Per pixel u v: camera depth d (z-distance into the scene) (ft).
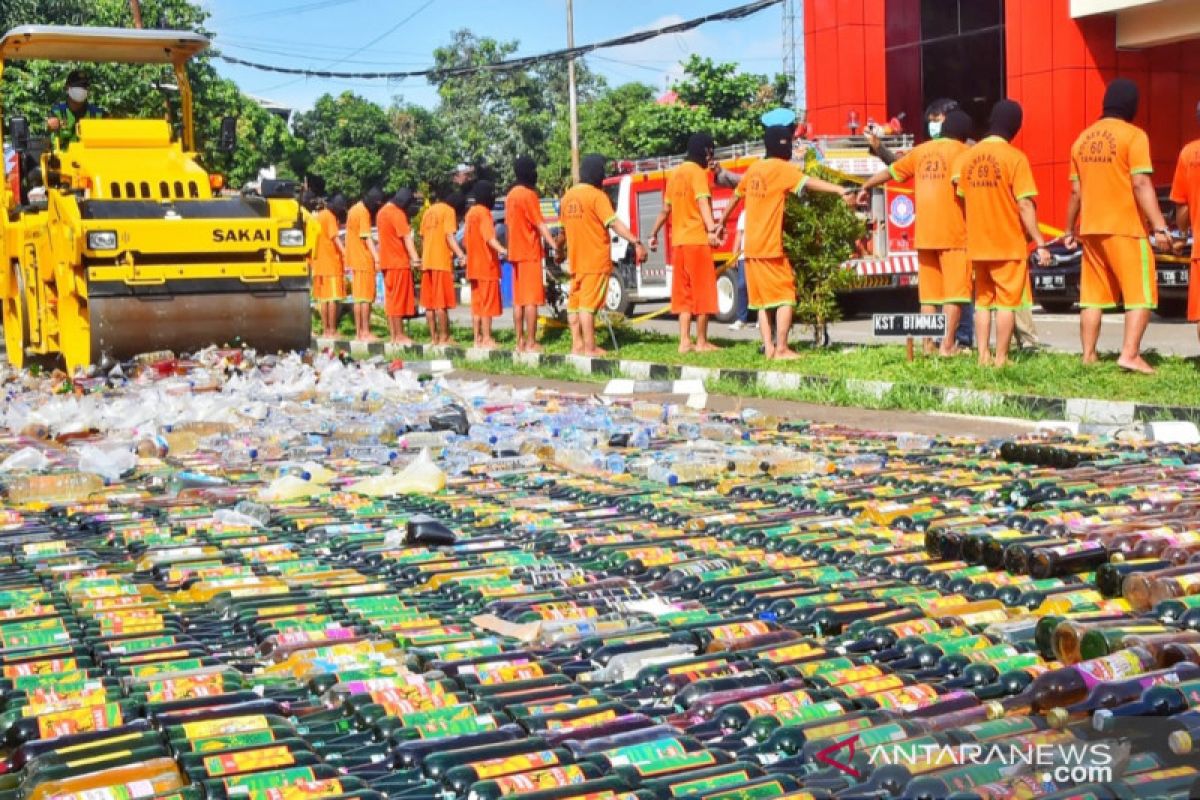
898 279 59.16
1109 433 25.39
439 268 55.88
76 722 10.88
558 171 146.20
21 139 44.68
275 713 11.07
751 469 22.80
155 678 12.10
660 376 41.47
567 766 9.59
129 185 41.75
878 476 21.40
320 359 40.24
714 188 62.75
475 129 161.99
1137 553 15.24
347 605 14.90
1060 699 10.58
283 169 127.13
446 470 23.95
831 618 13.44
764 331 40.73
